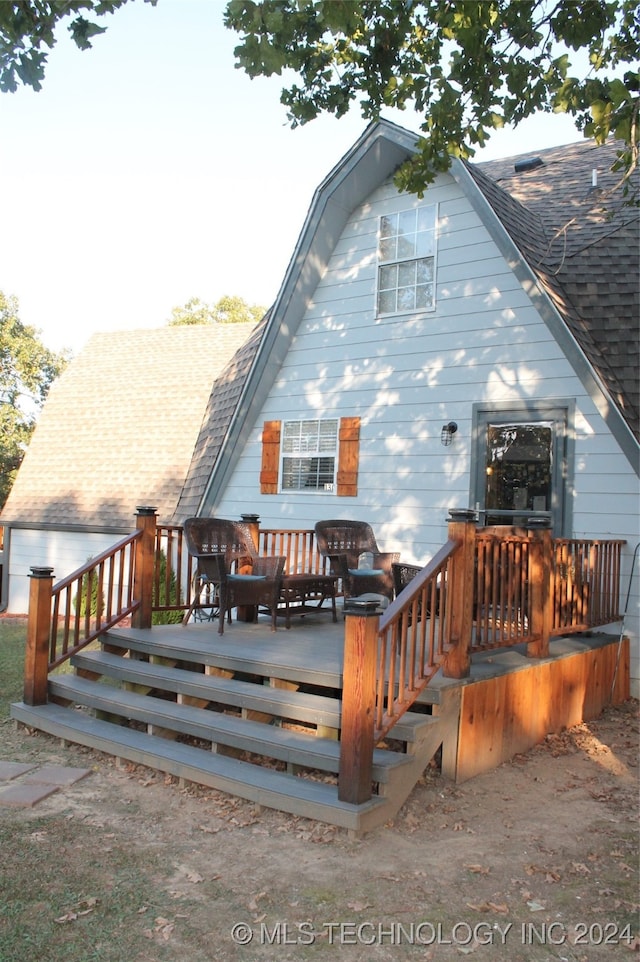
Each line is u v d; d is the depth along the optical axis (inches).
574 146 523.8
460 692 207.6
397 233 397.4
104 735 228.7
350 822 168.6
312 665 225.0
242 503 457.7
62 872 152.3
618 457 318.3
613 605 308.5
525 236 352.5
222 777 192.4
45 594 267.7
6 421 1103.6
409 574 268.4
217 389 575.5
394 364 393.7
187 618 310.5
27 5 177.2
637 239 361.4
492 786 206.7
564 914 140.3
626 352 320.8
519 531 279.4
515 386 348.8
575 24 221.6
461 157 241.0
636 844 172.1
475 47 218.1
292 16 199.0
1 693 308.0
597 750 243.8
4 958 121.9
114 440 663.1
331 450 417.7
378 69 233.3
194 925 133.0
